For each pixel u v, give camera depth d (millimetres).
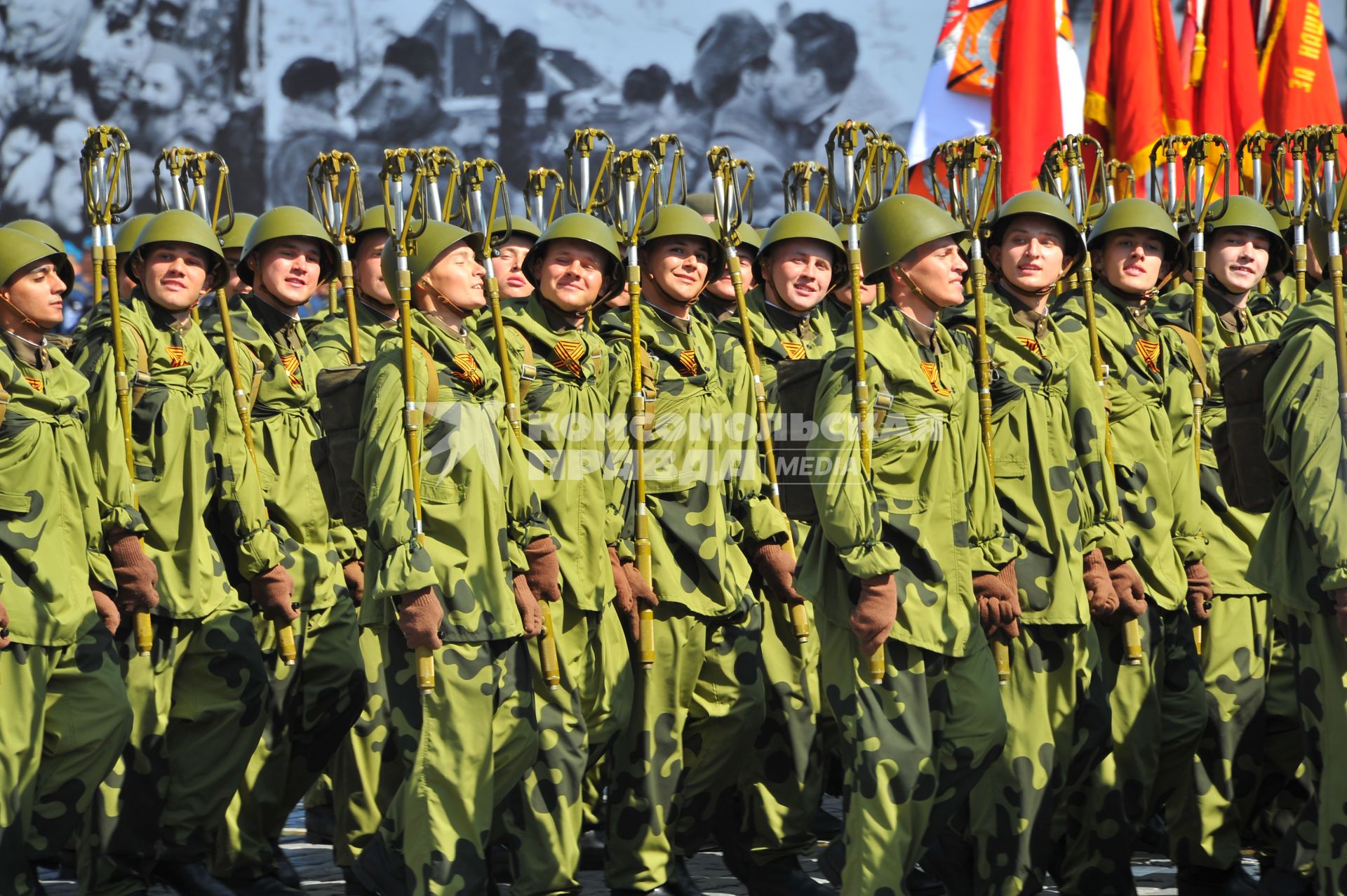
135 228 25641
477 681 19094
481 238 20766
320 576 25031
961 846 21641
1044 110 34188
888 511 19172
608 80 96062
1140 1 34438
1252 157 27672
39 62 95938
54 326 20422
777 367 20625
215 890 23016
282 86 96688
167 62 96500
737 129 95562
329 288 28594
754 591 23750
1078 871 22266
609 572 22094
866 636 18641
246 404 23719
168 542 22422
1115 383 22938
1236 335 26406
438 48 96188
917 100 95312
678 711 22641
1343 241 22438
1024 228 21719
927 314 20359
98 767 20078
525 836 21438
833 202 21328
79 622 19734
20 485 19312
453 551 19234
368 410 19219
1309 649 19734
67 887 24703
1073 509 21031
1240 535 24859
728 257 24062
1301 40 36438
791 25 95312
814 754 24016
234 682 22766
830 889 24156
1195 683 23125
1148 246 23484
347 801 24844
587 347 22703
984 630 20250
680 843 23344
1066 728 21000
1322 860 19469
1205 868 23672
